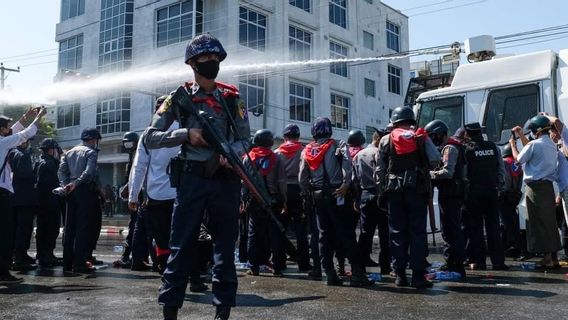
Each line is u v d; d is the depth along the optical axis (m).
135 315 4.16
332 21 35.88
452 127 9.67
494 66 9.38
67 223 7.16
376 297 4.93
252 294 5.17
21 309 4.41
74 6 36.47
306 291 5.35
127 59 32.41
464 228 7.54
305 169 5.98
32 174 7.45
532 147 6.80
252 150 6.82
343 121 36.28
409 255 5.79
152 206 5.42
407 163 5.55
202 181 3.33
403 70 43.62
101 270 7.33
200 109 3.38
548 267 7.04
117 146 33.66
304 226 7.53
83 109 34.72
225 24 28.78
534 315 4.06
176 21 30.23
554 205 6.83
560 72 8.66
